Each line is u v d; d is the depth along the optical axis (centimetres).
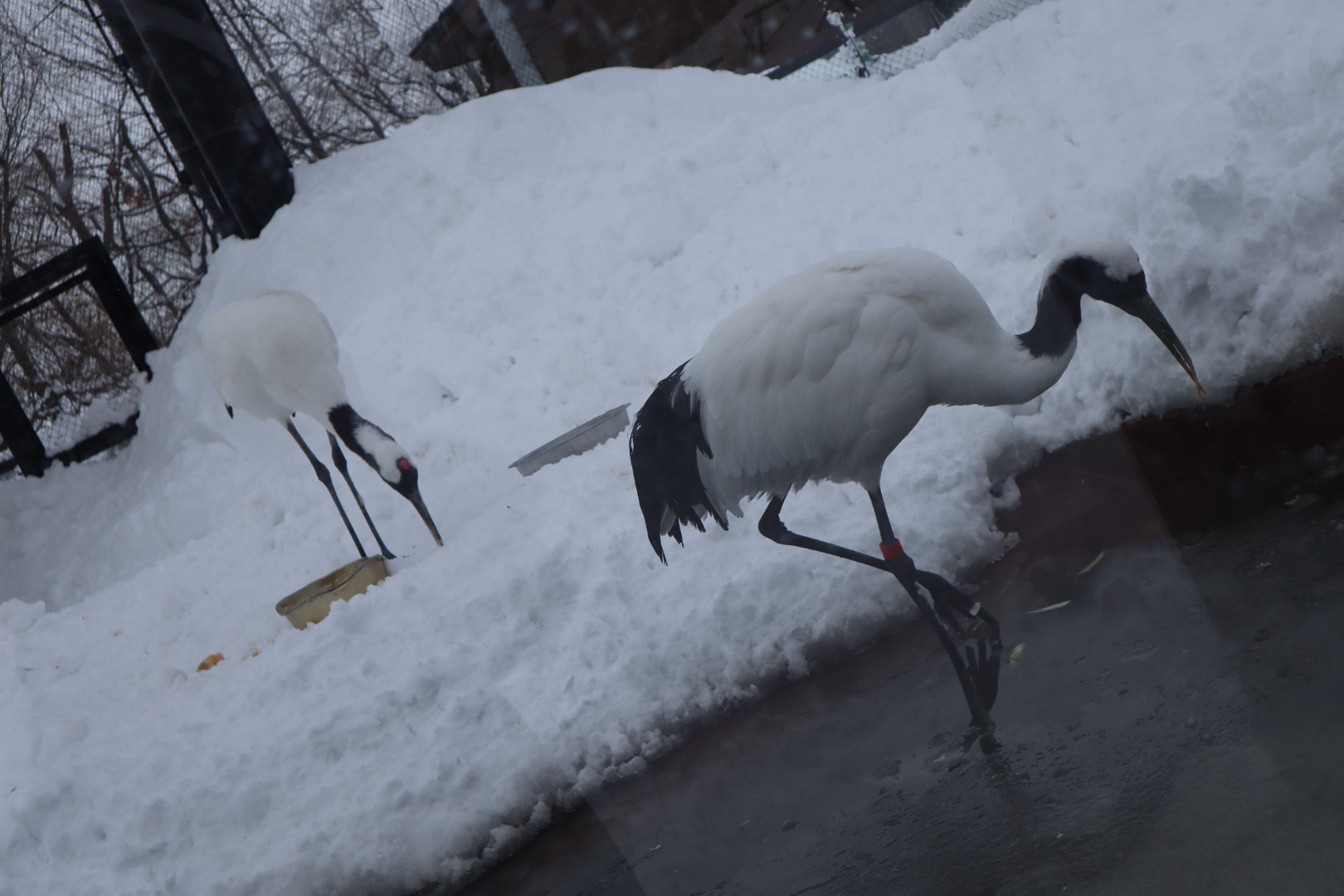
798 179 594
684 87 838
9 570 762
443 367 607
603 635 308
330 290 699
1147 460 303
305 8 752
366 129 794
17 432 851
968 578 287
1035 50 494
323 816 297
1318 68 346
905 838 175
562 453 468
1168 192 337
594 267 615
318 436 671
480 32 838
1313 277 301
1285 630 173
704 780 238
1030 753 175
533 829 270
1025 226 401
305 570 538
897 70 791
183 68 706
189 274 841
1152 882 137
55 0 687
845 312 269
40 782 343
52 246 808
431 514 518
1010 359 276
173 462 719
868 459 285
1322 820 132
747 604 300
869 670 261
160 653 480
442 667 325
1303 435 276
